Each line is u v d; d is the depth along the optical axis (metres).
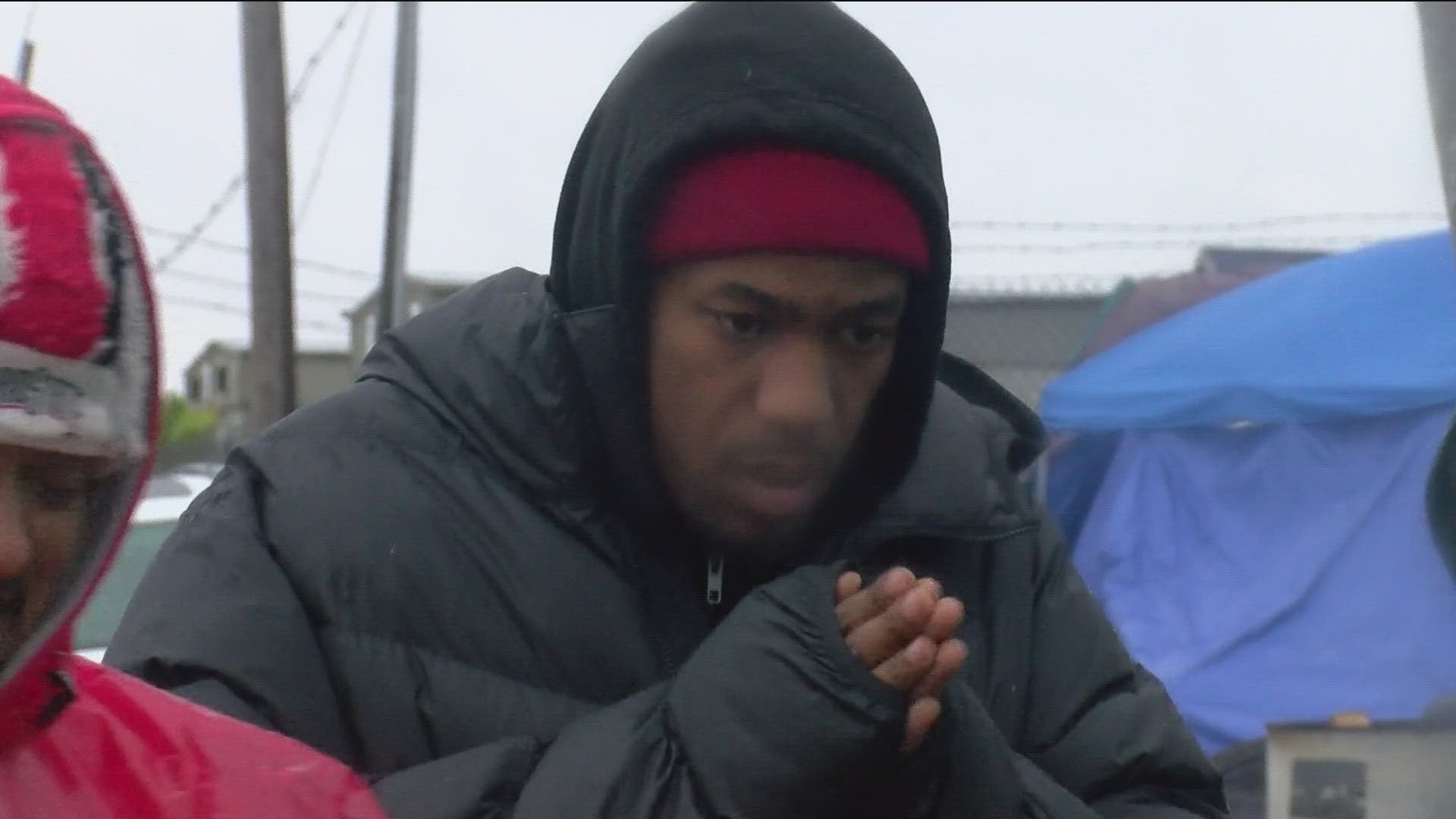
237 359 32.66
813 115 1.26
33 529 0.93
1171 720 1.57
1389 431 4.89
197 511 1.44
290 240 10.30
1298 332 5.59
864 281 1.28
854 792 1.18
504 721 1.34
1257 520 5.65
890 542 1.50
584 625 1.39
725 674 1.20
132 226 0.98
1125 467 6.36
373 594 1.36
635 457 1.38
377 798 1.23
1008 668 1.51
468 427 1.45
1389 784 1.57
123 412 0.96
